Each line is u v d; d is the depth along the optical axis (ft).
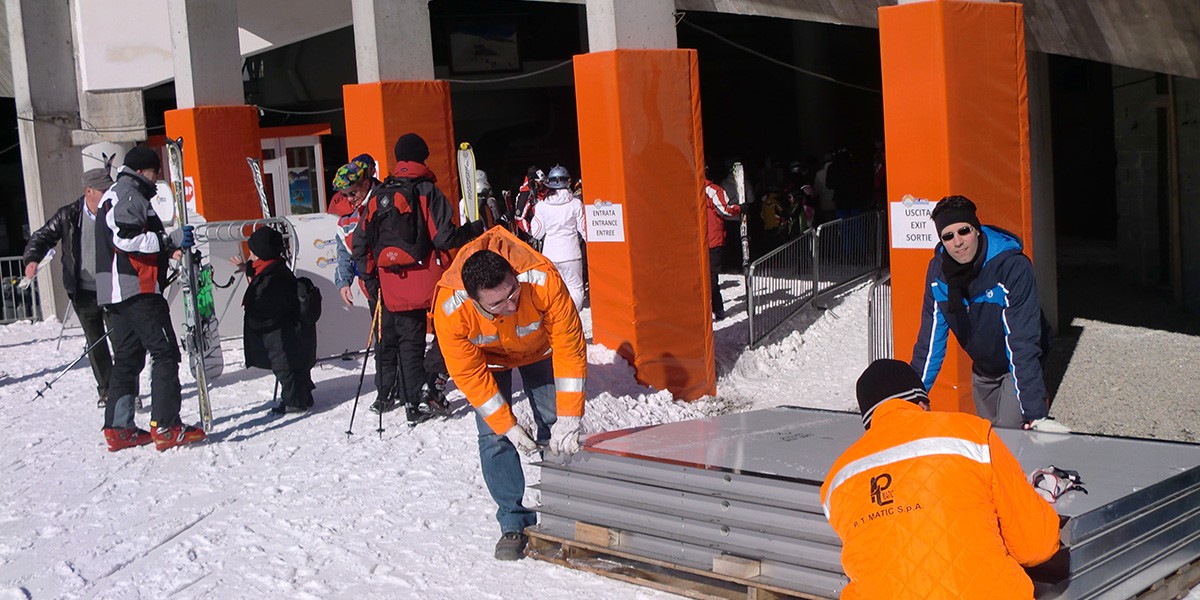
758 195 65.67
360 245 24.68
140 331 23.73
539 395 16.92
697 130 28.55
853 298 40.27
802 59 83.41
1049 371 30.53
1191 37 26.16
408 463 22.16
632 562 15.72
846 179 57.67
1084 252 56.90
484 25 76.38
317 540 18.20
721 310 39.37
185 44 44.91
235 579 16.80
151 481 22.22
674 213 28.30
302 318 27.04
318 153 60.64
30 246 28.22
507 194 55.16
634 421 24.95
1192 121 37.06
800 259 38.40
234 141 45.42
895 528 9.57
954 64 21.38
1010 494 9.77
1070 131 65.72
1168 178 41.01
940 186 21.56
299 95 74.49
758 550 14.01
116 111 51.21
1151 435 23.68
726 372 31.96
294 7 50.72
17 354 41.16
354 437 24.34
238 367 33.71
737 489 14.26
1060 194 66.69
